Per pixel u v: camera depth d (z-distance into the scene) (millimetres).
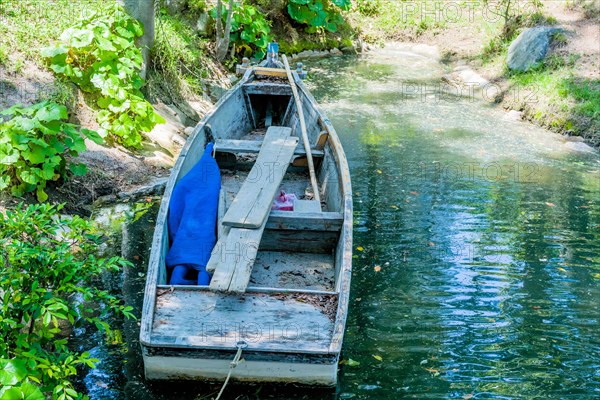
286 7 14562
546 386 4613
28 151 6277
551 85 11172
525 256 6527
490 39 13930
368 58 14883
